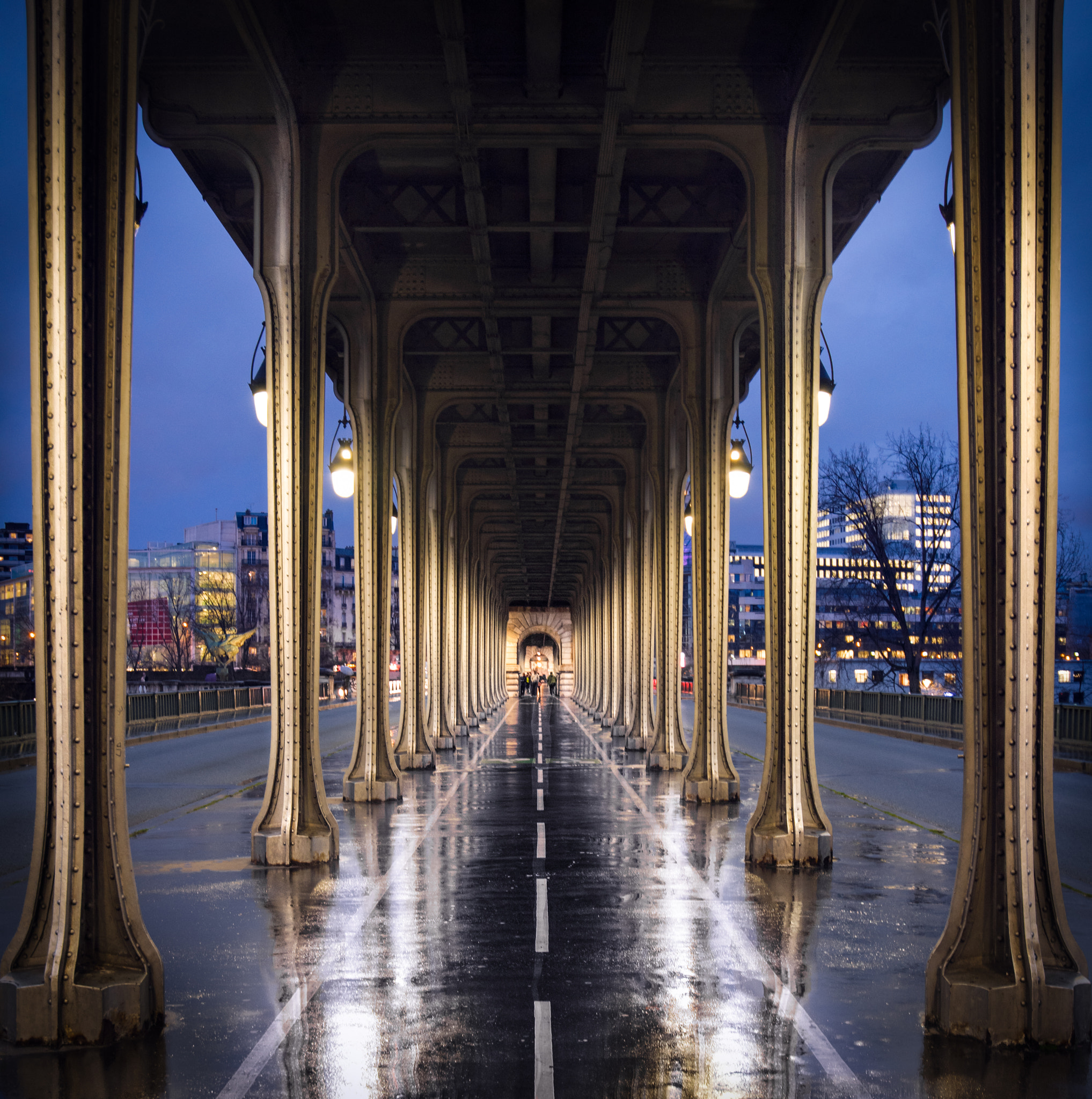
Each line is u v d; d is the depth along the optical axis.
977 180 6.45
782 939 8.28
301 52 12.66
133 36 6.85
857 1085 5.35
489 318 19.80
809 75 11.55
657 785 20.36
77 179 6.35
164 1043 5.97
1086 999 5.99
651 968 7.45
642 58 11.09
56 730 6.30
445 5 9.99
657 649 25.14
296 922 8.86
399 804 17.22
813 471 12.03
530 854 12.30
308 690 12.03
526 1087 5.30
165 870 11.30
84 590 6.48
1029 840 6.12
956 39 6.56
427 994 6.86
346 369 18.73
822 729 40.62
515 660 108.12
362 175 16.25
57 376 6.32
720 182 16.23
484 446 32.88
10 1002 6.00
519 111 12.61
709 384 18.05
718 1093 5.24
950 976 6.18
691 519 23.52
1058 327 6.23
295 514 12.12
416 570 24.78
